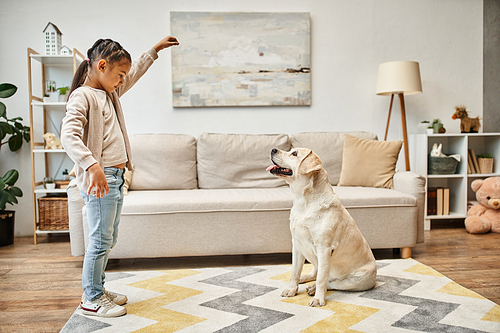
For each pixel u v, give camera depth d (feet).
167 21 10.59
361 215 7.80
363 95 11.36
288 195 7.95
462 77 11.78
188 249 7.41
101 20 10.43
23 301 5.89
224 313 5.22
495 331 4.65
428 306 5.42
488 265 7.46
